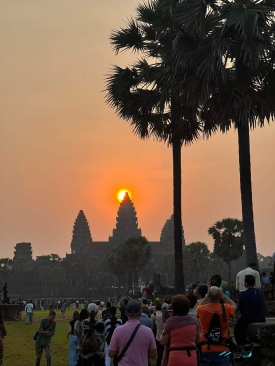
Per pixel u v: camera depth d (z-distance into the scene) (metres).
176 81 29.92
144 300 24.98
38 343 23.69
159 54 31.83
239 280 20.20
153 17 33.62
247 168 30.31
